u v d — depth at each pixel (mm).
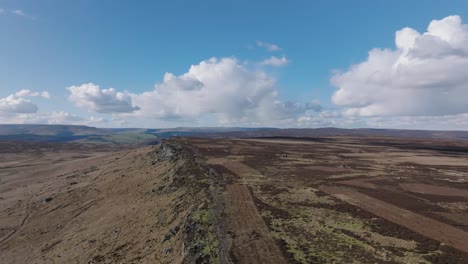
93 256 36969
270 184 53812
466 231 31922
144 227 41656
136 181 74812
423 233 31188
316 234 30406
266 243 28031
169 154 95812
